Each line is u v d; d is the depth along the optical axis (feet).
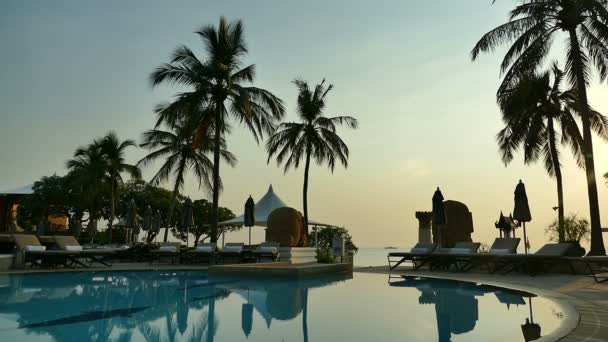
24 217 134.72
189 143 94.73
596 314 19.72
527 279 39.42
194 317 21.39
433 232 68.39
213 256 63.41
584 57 58.54
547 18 59.41
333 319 20.84
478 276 43.11
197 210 166.71
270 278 43.09
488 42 61.72
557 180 75.87
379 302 26.71
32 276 43.29
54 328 18.42
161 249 65.77
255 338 16.89
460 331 17.76
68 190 128.88
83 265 53.98
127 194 147.74
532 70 61.72
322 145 90.89
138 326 19.08
